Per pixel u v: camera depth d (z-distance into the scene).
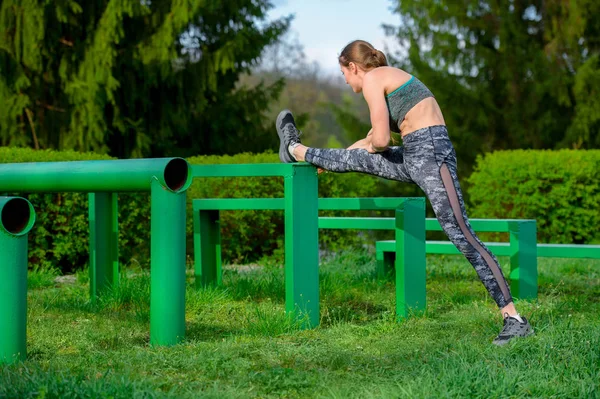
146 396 2.67
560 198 10.44
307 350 3.59
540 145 17.06
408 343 3.88
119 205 8.27
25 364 3.26
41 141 13.97
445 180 3.99
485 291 6.03
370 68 4.28
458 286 6.34
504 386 2.83
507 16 16.95
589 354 3.27
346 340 3.97
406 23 17.55
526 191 10.52
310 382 3.02
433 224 6.46
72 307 4.99
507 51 16.92
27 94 13.71
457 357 3.33
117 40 13.33
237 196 9.41
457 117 17.03
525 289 5.71
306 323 4.38
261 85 16.36
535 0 17.67
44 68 14.09
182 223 3.79
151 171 3.70
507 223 5.79
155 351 3.56
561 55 17.02
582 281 7.00
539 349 3.43
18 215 3.45
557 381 2.96
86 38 13.93
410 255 4.85
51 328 4.23
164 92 15.06
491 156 10.93
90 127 13.39
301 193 4.43
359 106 27.91
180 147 16.09
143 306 4.91
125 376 2.94
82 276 6.89
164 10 14.63
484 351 3.50
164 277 3.75
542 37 17.69
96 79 13.24
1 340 3.35
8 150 7.62
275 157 9.92
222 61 15.02
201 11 15.37
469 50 17.44
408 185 17.16
